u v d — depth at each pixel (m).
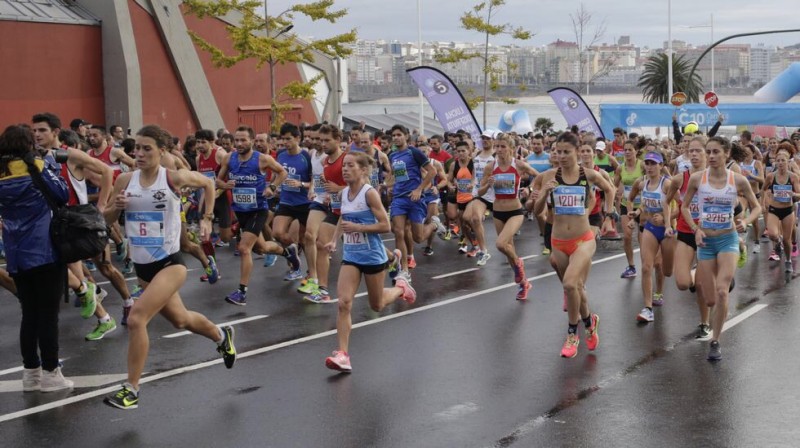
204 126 28.06
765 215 14.84
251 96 31.27
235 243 17.08
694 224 8.88
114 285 9.87
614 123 32.16
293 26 28.02
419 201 13.24
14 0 22.97
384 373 8.13
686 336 9.63
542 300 11.66
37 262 7.28
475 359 8.64
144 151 7.06
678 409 7.07
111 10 24.55
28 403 7.24
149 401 7.29
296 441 6.36
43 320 7.50
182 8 27.36
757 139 28.42
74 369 8.27
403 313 10.82
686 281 9.37
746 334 9.72
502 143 11.90
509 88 44.00
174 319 7.32
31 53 22.89
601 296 11.98
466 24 35.78
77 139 10.25
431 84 22.06
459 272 13.97
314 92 27.78
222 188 11.38
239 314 10.74
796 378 7.96
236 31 25.95
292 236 12.99
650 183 10.37
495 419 6.83
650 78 65.12
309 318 10.49
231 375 8.05
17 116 22.61
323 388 7.66
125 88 24.69
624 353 8.88
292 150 12.21
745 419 6.83
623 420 6.80
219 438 6.43
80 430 6.61
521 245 17.20
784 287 12.70
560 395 7.45
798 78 38.44
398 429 6.61
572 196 8.70
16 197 7.21
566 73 71.81
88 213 7.36
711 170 8.87
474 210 14.55
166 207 7.15
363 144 13.26
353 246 8.22
